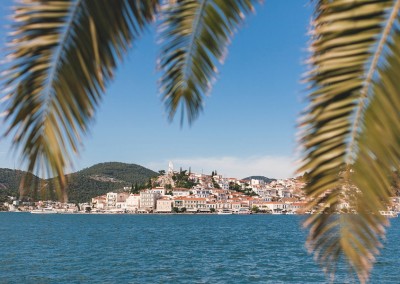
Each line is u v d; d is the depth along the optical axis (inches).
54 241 2760.8
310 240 130.3
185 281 1286.9
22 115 109.6
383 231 123.6
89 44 112.0
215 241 2918.3
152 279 1316.4
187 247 2432.3
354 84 118.7
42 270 1464.1
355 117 119.8
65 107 112.0
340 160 121.4
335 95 119.5
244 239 3115.2
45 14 109.2
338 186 123.2
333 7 119.0
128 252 2114.9
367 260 127.3
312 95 121.5
